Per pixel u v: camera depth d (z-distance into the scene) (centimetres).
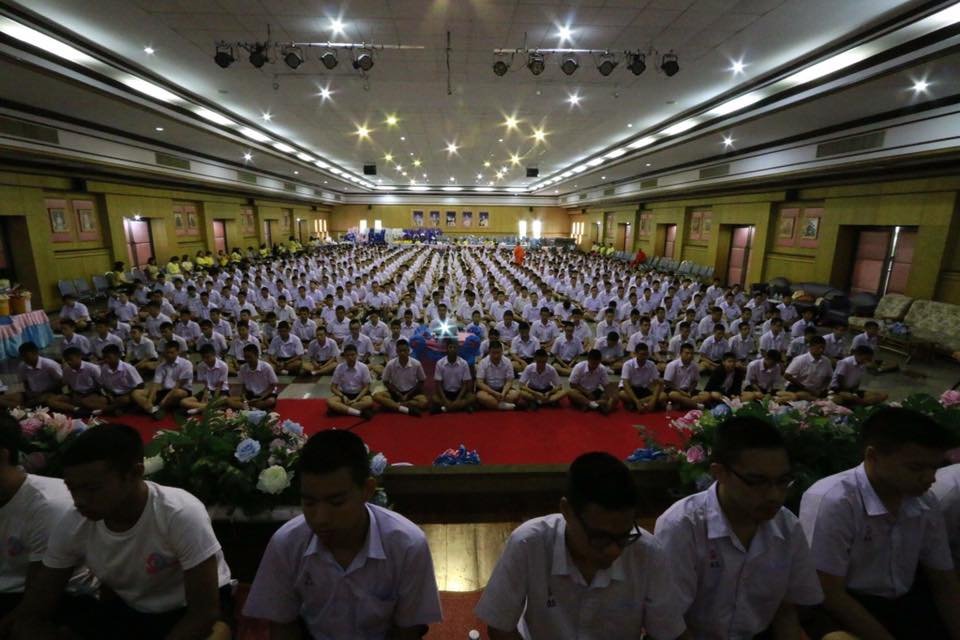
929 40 503
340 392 516
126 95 753
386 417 499
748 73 718
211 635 153
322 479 119
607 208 2480
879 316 863
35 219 960
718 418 282
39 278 967
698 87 796
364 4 515
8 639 159
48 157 846
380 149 1497
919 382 635
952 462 250
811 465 266
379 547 136
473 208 3316
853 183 995
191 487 233
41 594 153
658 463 307
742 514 146
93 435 135
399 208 3297
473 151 1540
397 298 1096
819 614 193
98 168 1008
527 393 517
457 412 515
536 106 935
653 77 748
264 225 2153
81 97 736
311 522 122
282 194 2112
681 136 1092
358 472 124
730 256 1492
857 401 514
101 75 679
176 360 515
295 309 998
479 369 529
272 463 237
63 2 500
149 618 164
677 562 148
